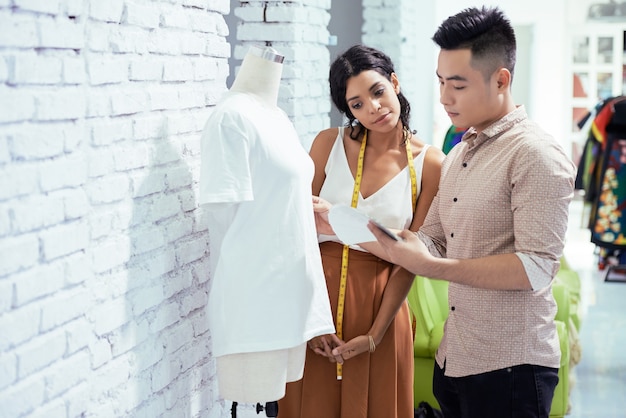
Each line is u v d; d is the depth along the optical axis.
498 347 2.44
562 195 2.31
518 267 2.30
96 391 2.23
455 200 2.54
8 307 1.84
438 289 4.69
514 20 11.13
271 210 2.50
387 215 2.89
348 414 2.90
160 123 2.53
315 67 4.31
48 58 1.95
